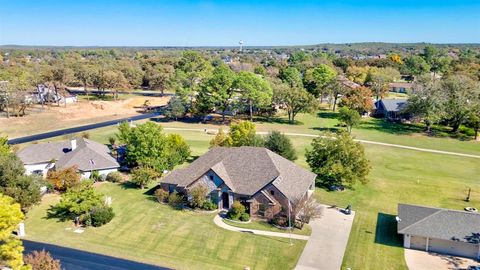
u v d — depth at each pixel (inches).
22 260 1374.3
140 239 1849.2
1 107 5137.8
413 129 4372.5
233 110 4810.5
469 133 4082.2
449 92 4195.4
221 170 2178.9
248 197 2075.5
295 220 1978.3
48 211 2165.4
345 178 2399.1
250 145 2765.7
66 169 2454.5
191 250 1749.5
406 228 1758.1
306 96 4603.8
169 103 4867.1
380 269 1588.3
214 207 2143.2
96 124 4626.0
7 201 1396.4
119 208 2187.5
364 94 5012.3
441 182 2637.8
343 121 4269.2
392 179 2704.2
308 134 4077.3
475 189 2501.2
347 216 2082.9
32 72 7076.8
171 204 2217.0
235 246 1777.8
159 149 2709.2
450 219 1769.2
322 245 1777.8
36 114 5027.1
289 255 1695.4
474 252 1690.5
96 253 1726.1
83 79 6756.9
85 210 1991.9
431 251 1739.7
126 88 6939.0
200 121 4746.6
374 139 3905.0
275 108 5103.3
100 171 2632.9
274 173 2091.5
